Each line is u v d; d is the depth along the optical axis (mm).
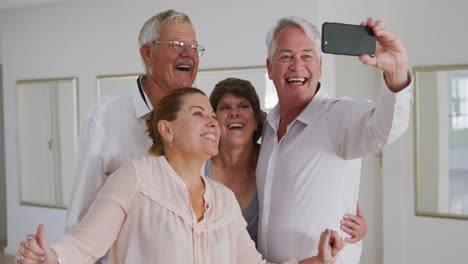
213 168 2314
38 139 6367
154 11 5418
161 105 1723
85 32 5930
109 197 1585
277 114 2137
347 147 1856
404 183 4855
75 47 6016
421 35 4738
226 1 4938
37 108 6352
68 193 6184
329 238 1748
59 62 6152
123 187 1599
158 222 1577
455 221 4648
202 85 5102
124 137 2090
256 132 2312
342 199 1945
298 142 1979
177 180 1655
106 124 2098
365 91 5309
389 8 4863
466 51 4559
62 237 1505
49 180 6316
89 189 2051
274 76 2047
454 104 4621
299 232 1932
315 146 1941
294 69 1971
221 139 2266
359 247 2115
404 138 4840
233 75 4910
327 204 1922
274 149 2043
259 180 2111
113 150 2072
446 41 4641
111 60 5754
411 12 4766
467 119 4578
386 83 1564
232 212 1741
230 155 2271
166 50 2133
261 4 4742
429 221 4754
